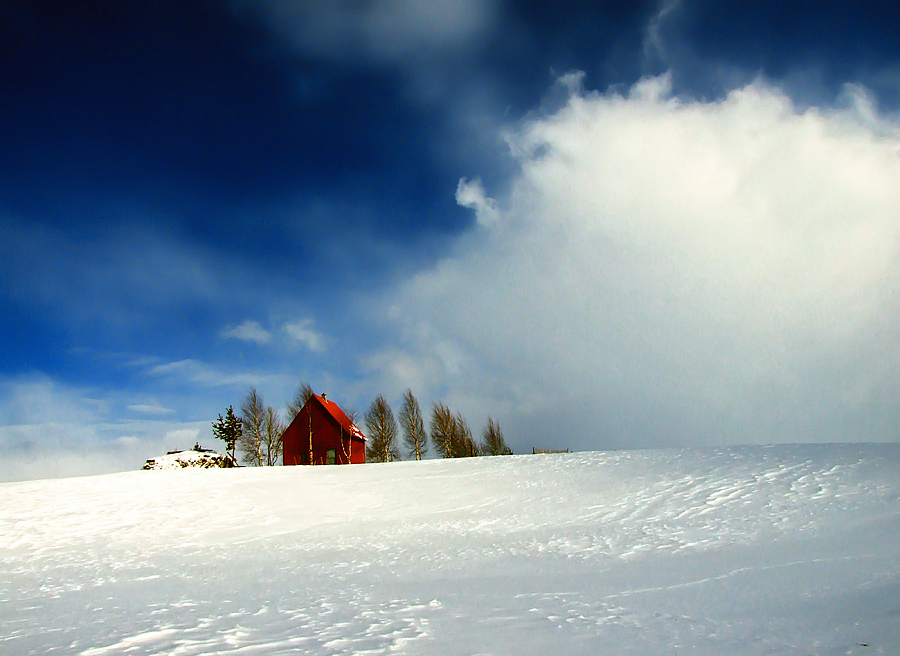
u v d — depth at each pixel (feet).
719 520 44.75
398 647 17.35
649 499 55.36
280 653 16.87
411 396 181.06
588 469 73.15
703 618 20.54
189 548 46.24
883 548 31.53
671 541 39.47
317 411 158.40
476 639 18.22
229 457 149.89
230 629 20.36
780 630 18.54
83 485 72.95
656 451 82.38
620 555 36.06
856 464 58.49
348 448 155.63
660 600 23.84
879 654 15.85
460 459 92.02
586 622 20.39
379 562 37.27
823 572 27.07
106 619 23.34
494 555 37.91
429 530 49.47
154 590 30.96
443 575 32.07
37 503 63.05
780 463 63.16
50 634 20.74
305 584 30.78
